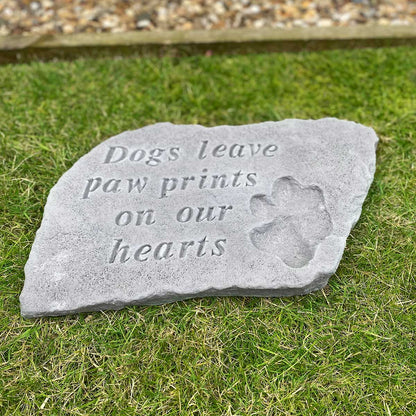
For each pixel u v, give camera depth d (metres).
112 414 1.07
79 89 1.38
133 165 1.19
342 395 1.08
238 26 1.48
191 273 1.11
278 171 1.17
